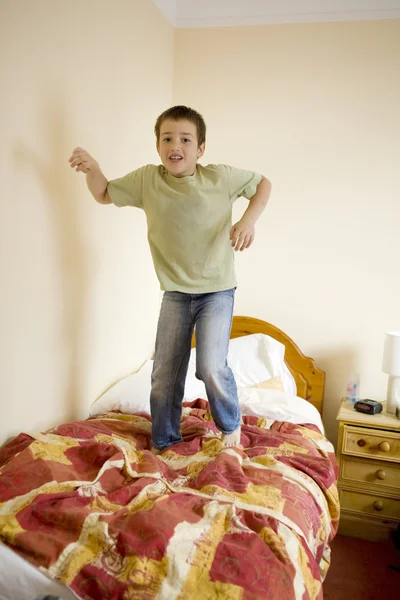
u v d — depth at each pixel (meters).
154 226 1.70
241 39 2.73
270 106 2.72
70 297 1.86
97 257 2.05
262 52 2.71
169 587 0.98
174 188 1.66
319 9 2.60
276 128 2.72
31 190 1.56
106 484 1.37
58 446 1.50
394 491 2.31
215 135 2.80
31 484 1.29
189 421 1.95
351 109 2.62
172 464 1.61
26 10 1.47
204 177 1.67
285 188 2.73
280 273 2.78
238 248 1.59
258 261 2.80
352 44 2.59
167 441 1.75
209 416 2.06
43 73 1.58
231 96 2.77
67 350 1.87
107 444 1.54
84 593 0.99
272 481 1.46
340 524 2.38
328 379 2.75
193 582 1.00
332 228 2.69
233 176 1.68
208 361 1.63
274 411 2.14
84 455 1.51
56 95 1.66
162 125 1.60
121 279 2.31
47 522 1.15
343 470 2.37
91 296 2.02
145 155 2.50
